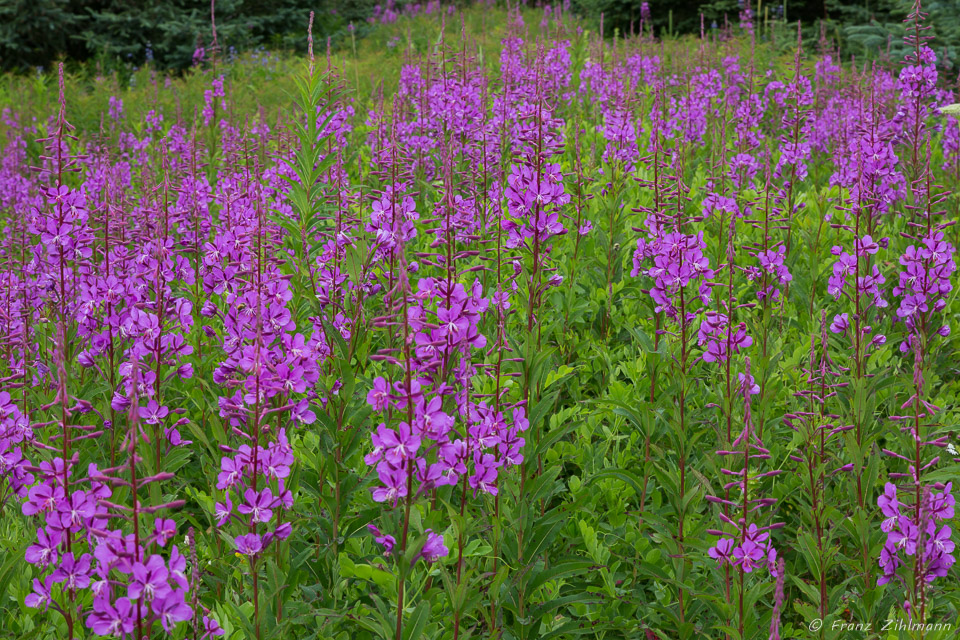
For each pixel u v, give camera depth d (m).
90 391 4.21
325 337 4.25
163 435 3.80
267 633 3.23
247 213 5.19
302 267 4.98
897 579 3.58
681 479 3.97
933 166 8.40
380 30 25.08
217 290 4.31
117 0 23.50
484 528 3.45
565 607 4.13
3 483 3.93
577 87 10.76
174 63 23.38
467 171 6.54
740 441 3.67
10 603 3.56
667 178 6.34
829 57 11.92
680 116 9.32
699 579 3.99
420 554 3.00
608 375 5.25
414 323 3.17
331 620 3.43
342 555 3.45
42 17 22.59
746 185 7.79
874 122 6.61
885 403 4.93
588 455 4.57
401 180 6.25
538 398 4.43
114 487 3.71
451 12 24.20
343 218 5.19
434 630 3.36
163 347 3.87
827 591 4.18
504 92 7.39
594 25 21.50
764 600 3.95
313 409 3.82
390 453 2.93
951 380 5.69
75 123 14.18
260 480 3.38
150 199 6.16
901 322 5.70
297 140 7.79
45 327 5.02
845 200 6.70
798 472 4.33
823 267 6.16
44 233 4.33
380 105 8.25
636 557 4.12
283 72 19.98
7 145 11.66
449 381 3.40
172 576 2.57
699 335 4.36
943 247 4.80
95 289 4.15
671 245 4.32
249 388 3.33
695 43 15.42
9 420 3.60
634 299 5.87
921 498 3.40
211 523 3.89
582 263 5.85
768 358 4.63
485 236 5.47
